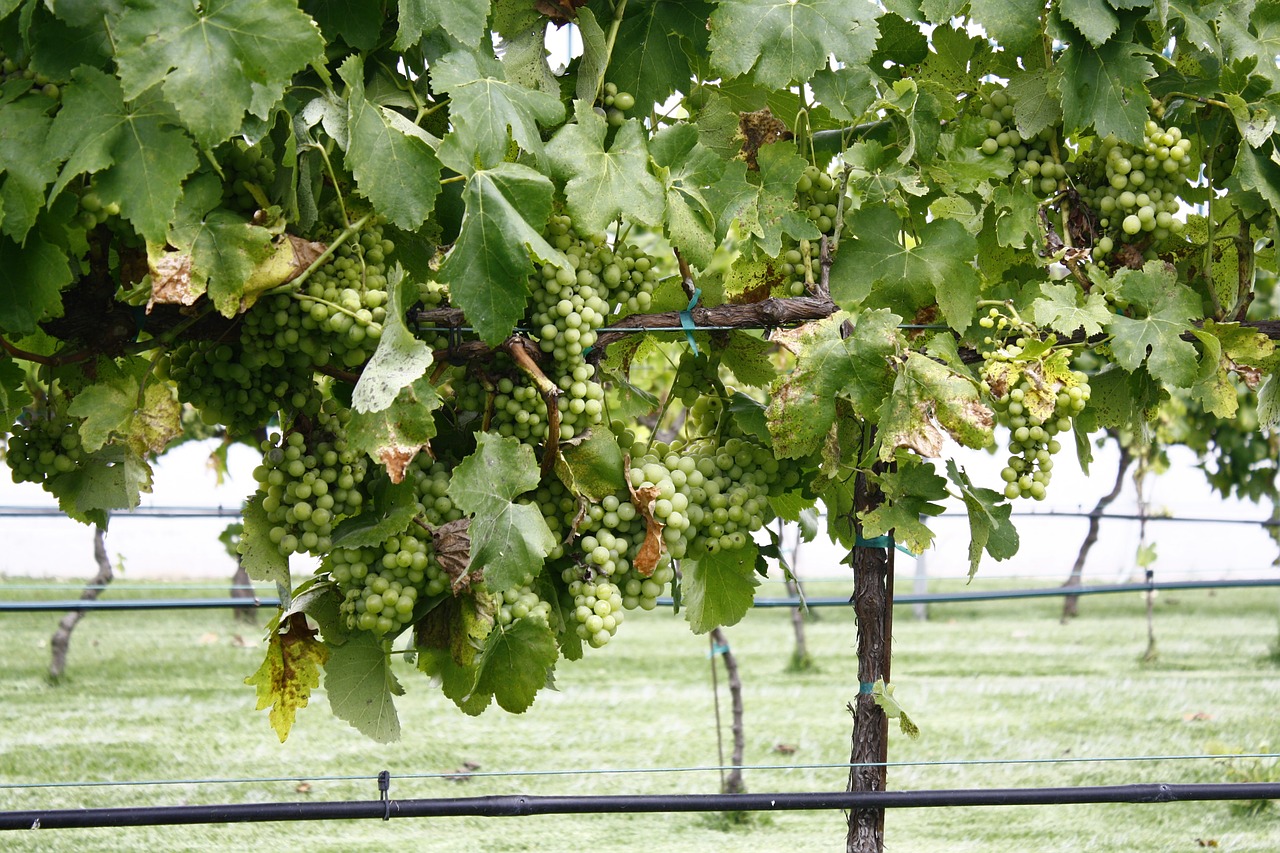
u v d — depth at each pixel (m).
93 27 2.00
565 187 2.31
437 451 2.49
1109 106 2.52
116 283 2.28
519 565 2.20
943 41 2.80
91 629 10.50
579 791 5.55
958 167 2.61
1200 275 2.92
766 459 2.56
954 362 2.44
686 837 5.08
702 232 2.43
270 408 2.34
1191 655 9.40
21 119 1.97
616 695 7.72
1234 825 5.20
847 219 2.54
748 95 2.68
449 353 2.35
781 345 2.44
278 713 2.38
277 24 1.92
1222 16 2.67
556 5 2.47
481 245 2.14
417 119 2.29
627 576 2.43
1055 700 7.55
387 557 2.24
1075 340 2.73
